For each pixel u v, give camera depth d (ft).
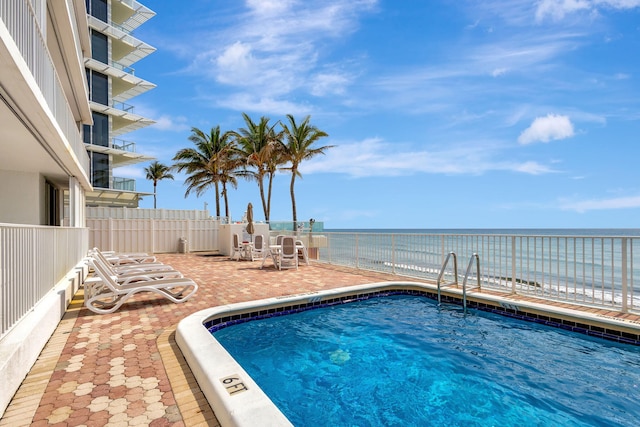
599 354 13.94
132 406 8.48
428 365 13.47
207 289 23.47
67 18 31.12
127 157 92.22
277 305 19.65
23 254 11.27
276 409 7.42
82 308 18.26
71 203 33.53
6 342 9.46
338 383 12.32
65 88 41.91
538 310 17.43
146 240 57.47
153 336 13.78
